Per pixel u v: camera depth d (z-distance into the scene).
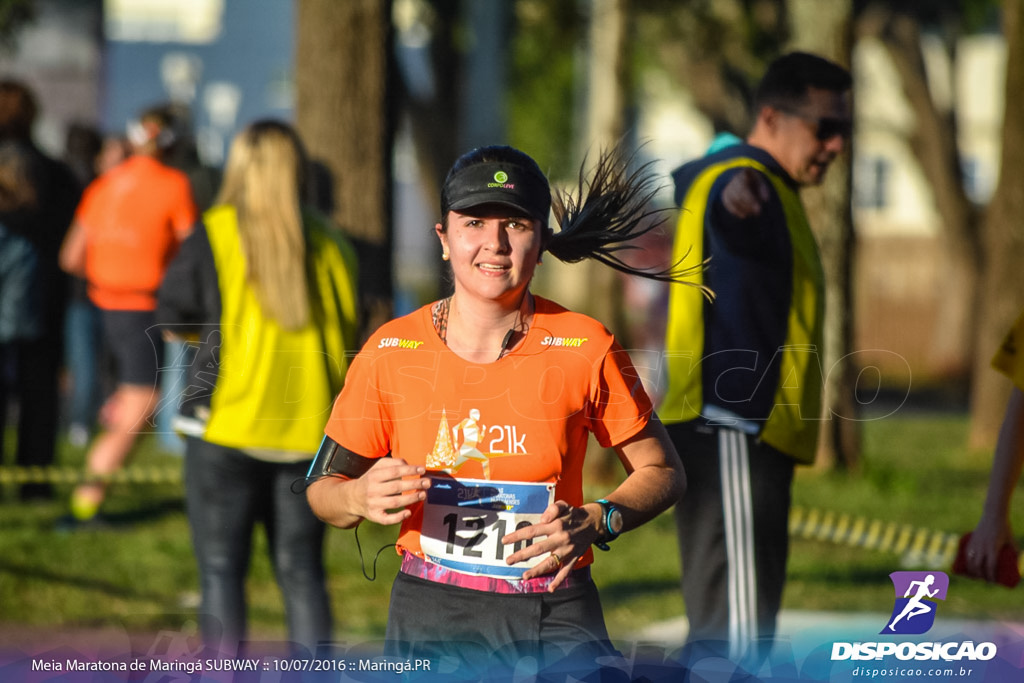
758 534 10.54
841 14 26.80
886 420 43.78
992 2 60.22
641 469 7.92
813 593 16.05
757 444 10.53
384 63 19.61
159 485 22.91
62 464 23.59
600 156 8.68
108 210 18.98
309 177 11.80
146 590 15.82
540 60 46.41
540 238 7.76
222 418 11.08
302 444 11.17
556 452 7.73
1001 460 9.34
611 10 28.88
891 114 91.50
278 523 11.46
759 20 42.03
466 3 41.62
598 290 26.19
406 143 66.50
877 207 95.75
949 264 64.94
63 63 50.28
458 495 7.78
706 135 72.56
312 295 11.25
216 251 11.14
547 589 7.78
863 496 24.27
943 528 21.12
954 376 64.31
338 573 16.95
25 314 20.31
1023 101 31.83
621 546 19.25
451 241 7.73
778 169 11.19
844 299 26.48
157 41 76.06
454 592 7.77
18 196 20.14
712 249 10.56
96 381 26.28
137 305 18.84
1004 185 32.44
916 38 61.50
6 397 22.06
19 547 17.56
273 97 76.88
